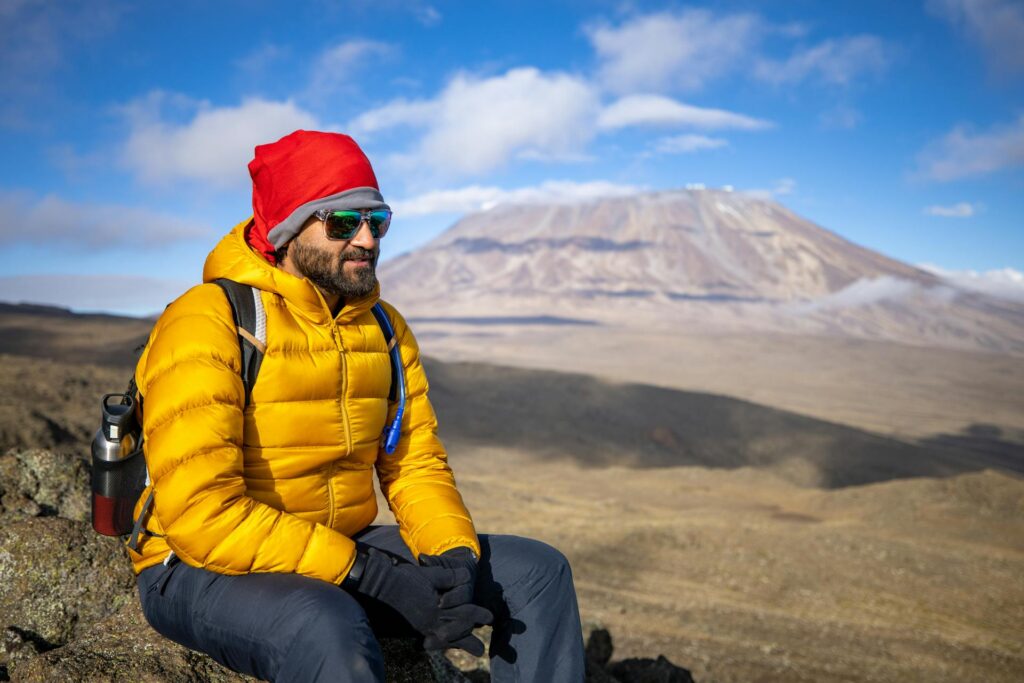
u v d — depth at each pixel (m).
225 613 1.78
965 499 32.94
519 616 2.01
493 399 60.41
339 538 1.82
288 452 1.91
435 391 60.03
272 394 1.87
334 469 2.01
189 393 1.76
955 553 24.88
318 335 1.94
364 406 2.01
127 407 1.99
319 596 1.72
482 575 2.02
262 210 1.99
